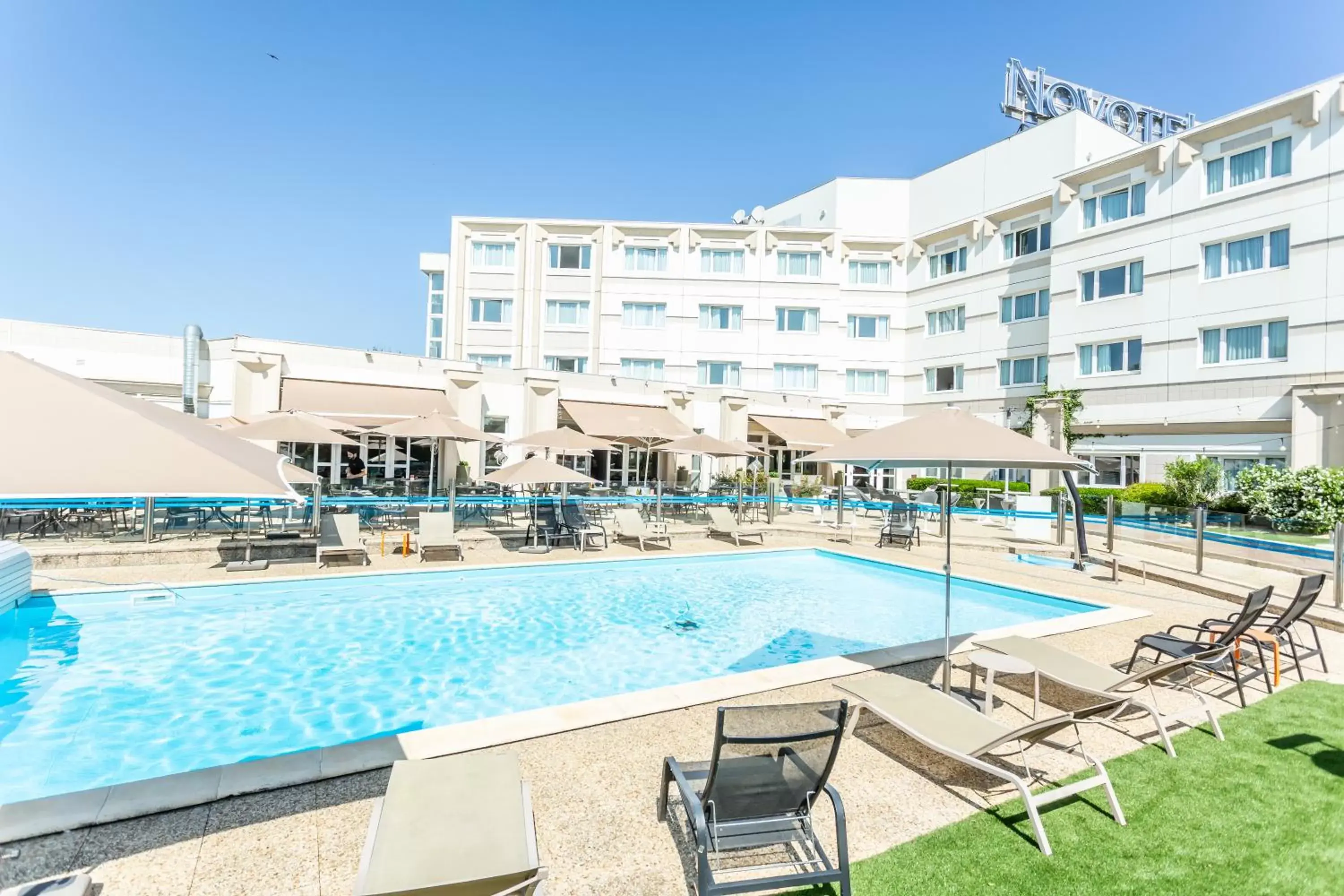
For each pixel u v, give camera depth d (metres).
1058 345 36.62
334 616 12.80
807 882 4.20
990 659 7.80
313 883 4.30
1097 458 34.31
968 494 33.47
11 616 11.46
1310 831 5.20
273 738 7.67
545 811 5.33
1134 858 4.83
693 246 48.97
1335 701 8.23
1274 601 13.86
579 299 48.50
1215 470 26.50
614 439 31.03
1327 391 25.47
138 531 17.62
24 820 4.79
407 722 8.25
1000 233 42.53
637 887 4.42
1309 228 26.88
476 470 30.25
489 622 12.95
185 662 10.09
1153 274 32.19
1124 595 14.83
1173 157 31.53
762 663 10.98
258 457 3.89
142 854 4.56
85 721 7.97
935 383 46.94
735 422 38.41
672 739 6.73
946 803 5.66
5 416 2.99
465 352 47.81
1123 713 7.82
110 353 23.77
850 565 20.06
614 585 16.59
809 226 53.19
